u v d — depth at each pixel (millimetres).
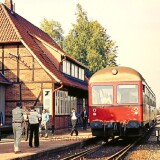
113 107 20000
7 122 27641
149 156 15508
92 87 20484
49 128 27266
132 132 20016
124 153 15750
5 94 27938
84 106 41312
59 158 15320
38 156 15055
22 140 21875
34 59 27828
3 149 16469
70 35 67250
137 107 19719
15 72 28016
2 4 31125
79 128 35969
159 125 47531
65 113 31141
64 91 30875
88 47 64562
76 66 38812
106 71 20562
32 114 17344
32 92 27703
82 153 16359
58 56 31578
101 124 19984
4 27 28797
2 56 28281
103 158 15188
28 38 30016
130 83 19984
